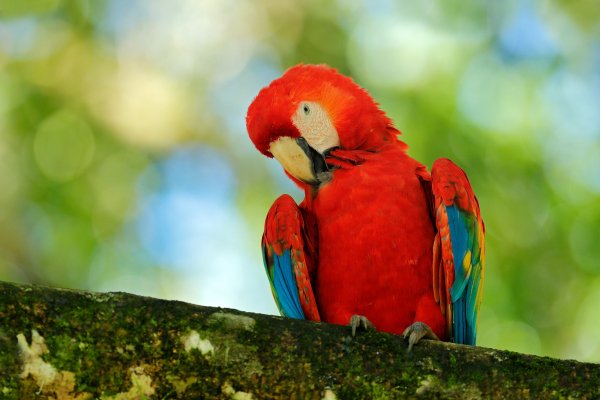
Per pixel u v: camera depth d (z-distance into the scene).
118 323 4.35
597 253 10.82
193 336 4.41
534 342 10.52
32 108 12.50
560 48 11.80
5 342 4.21
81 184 12.15
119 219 12.07
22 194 11.84
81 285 11.50
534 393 4.50
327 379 4.49
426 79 11.45
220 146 13.30
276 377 4.45
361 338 4.61
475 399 4.51
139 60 13.53
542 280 10.76
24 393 4.21
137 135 13.02
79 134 12.56
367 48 12.15
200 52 13.71
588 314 10.62
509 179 11.05
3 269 11.45
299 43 13.13
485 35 11.74
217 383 4.40
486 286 10.73
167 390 4.35
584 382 4.50
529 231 10.92
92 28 13.35
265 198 12.60
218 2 13.80
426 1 11.97
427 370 4.56
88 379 4.28
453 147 11.02
